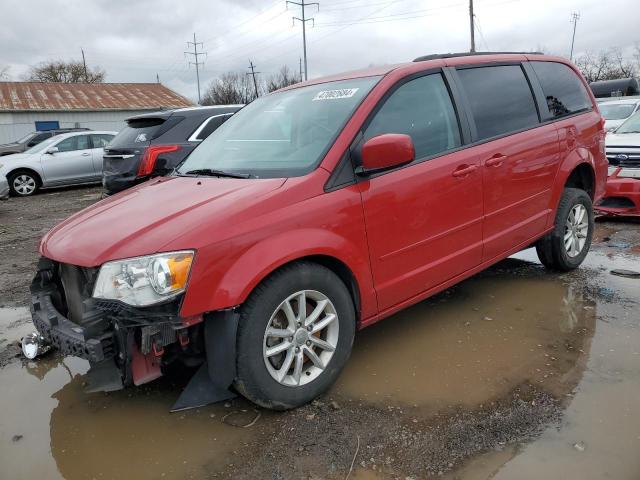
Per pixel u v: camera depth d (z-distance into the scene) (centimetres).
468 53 403
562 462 233
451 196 343
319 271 281
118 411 294
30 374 344
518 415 269
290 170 298
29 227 899
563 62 486
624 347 336
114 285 245
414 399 289
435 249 341
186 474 241
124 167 775
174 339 245
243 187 286
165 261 238
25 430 282
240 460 248
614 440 246
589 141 476
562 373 307
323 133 315
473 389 296
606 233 627
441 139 348
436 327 381
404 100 337
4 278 566
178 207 277
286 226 267
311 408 286
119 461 252
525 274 487
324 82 376
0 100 3191
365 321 312
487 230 377
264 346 265
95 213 309
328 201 284
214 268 246
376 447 251
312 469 239
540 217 429
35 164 1375
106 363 263
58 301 304
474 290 452
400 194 313
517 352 337
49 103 3238
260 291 260
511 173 388
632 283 451
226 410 289
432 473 232
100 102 3381
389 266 315
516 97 415
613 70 6047
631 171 668
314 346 292
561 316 389
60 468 250
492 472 230
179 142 736
